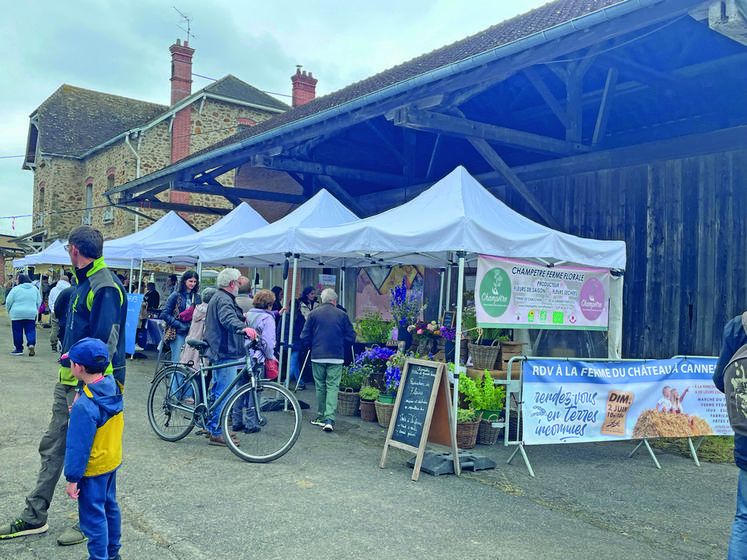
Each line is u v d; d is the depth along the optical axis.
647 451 6.02
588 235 8.11
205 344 5.65
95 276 3.49
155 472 4.83
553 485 4.86
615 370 5.41
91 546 2.93
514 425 6.43
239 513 4.02
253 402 5.67
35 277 23.42
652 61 7.71
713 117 7.87
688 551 3.65
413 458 5.52
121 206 15.02
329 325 6.52
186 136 21.12
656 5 4.82
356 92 11.42
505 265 5.82
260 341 5.61
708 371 5.74
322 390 6.66
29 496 3.55
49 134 24.00
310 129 8.84
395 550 3.52
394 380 6.65
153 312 13.12
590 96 9.05
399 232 5.79
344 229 6.65
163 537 3.60
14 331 11.61
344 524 3.89
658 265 7.23
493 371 6.16
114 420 2.98
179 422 5.76
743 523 2.94
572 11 7.48
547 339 8.38
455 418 5.09
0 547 3.38
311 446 5.81
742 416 2.90
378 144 12.20
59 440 3.57
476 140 7.31
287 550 3.48
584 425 5.30
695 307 6.83
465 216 5.32
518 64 5.97
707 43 7.21
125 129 25.72
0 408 6.84
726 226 6.59
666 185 7.20
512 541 3.71
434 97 6.89
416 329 7.06
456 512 4.18
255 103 22.45
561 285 6.25
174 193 20.48
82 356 2.84
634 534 3.89
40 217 26.23
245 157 10.57
